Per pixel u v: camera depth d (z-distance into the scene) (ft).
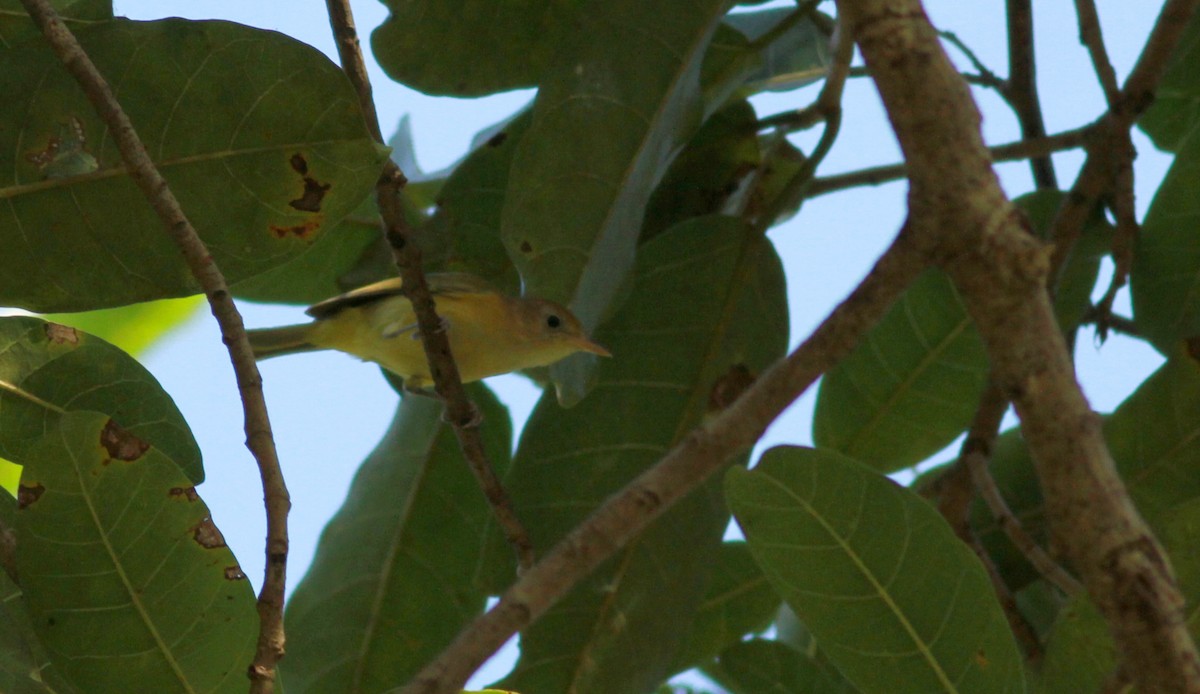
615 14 22.80
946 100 11.22
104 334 32.01
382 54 26.22
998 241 11.29
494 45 26.45
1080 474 11.28
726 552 27.25
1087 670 15.88
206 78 18.11
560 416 24.47
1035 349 11.38
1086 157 24.58
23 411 19.94
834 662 16.44
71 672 15.84
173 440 20.29
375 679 28.14
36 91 18.06
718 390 24.52
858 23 11.35
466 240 28.66
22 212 18.25
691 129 22.91
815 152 25.05
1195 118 27.84
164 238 18.42
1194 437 22.54
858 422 27.94
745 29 31.04
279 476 15.34
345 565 29.09
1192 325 24.23
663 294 24.76
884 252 12.15
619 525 12.08
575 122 22.54
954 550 16.15
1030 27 29.37
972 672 16.15
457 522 29.14
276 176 18.28
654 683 22.31
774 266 24.88
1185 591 15.71
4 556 16.55
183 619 16.01
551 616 22.65
